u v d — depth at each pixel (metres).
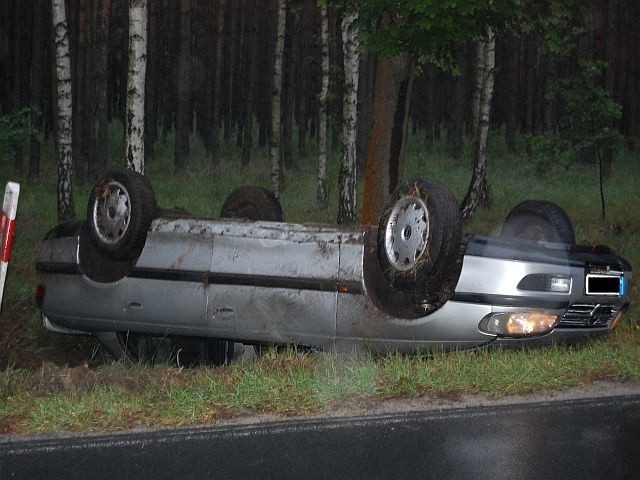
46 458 6.92
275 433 7.57
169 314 10.60
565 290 9.60
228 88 71.94
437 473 6.64
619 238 23.56
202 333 10.48
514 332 9.48
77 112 48.78
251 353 11.13
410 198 9.48
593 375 9.33
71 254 11.58
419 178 9.53
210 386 8.59
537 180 45.50
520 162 55.78
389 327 9.61
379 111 17.50
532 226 11.16
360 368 9.00
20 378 9.05
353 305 9.76
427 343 9.60
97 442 7.30
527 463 6.87
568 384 9.01
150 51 60.25
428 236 9.25
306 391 8.55
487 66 31.28
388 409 8.29
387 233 9.60
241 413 8.13
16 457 6.94
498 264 9.48
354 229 9.98
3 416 7.88
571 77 31.22
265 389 8.52
